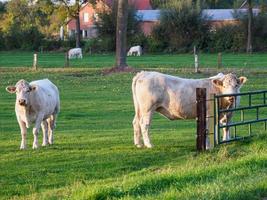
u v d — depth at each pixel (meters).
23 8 109.56
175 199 11.48
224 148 18.61
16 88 20.91
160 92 20.52
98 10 98.69
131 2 97.06
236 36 90.19
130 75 48.78
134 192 12.81
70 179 16.27
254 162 15.56
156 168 17.02
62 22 101.25
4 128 26.05
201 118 19.38
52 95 22.30
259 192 12.20
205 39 91.62
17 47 101.06
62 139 22.84
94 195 12.61
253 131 23.89
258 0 97.50
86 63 65.94
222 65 59.12
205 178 13.96
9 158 18.86
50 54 90.81
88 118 29.00
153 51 92.62
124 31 54.56
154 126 26.14
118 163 17.95
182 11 91.81
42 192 14.83
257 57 76.75
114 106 32.81
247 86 40.34
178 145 20.69
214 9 122.12
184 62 66.12
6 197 14.68
